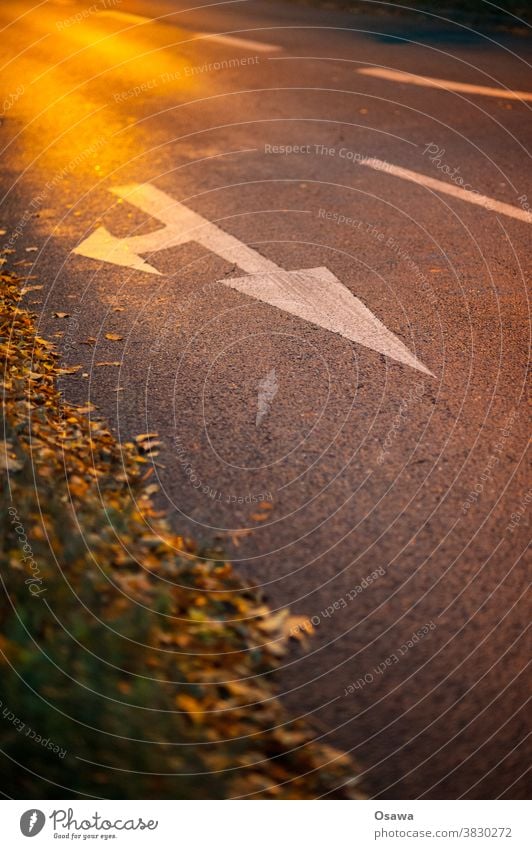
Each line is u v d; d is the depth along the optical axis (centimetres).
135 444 430
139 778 252
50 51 1233
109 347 519
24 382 471
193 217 693
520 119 877
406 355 501
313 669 308
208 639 314
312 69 1080
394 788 269
